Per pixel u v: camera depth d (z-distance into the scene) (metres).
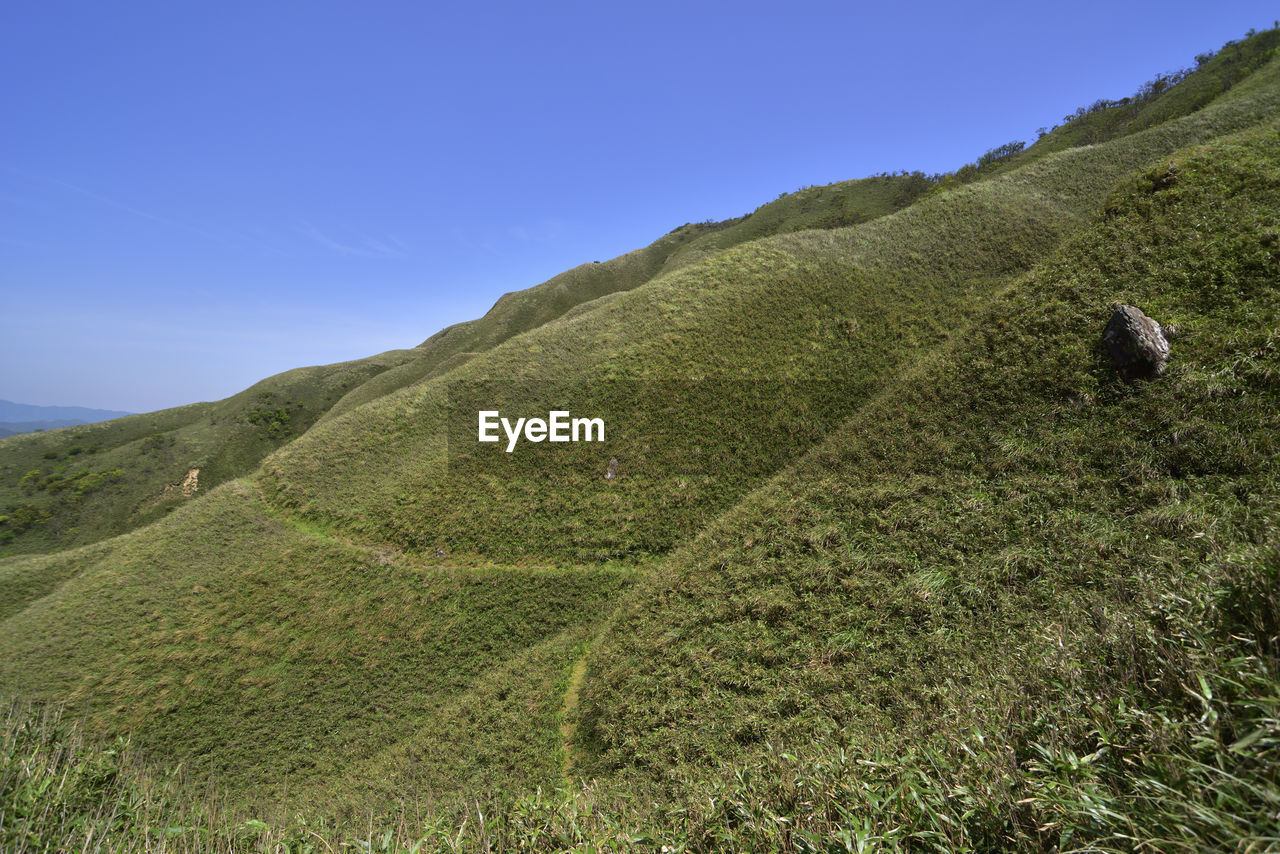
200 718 19.08
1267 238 12.48
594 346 33.38
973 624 8.70
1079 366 12.62
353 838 4.50
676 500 23.16
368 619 22.48
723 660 11.10
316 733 18.00
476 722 14.91
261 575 25.83
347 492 30.72
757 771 5.57
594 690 13.16
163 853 4.03
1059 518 9.54
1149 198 17.22
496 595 22.02
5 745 4.46
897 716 7.44
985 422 13.21
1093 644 4.26
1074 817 2.57
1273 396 9.13
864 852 2.73
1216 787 2.18
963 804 3.07
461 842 4.28
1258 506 7.29
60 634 23.45
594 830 4.22
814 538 12.77
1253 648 2.93
